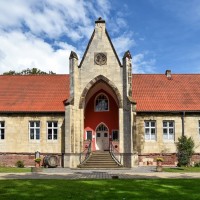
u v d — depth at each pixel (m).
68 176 26.19
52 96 41.38
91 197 16.28
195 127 38.75
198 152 38.41
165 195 16.77
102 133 41.22
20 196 16.55
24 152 38.97
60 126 38.88
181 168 33.66
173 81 44.19
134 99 40.56
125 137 36.88
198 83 43.47
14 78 45.00
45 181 21.94
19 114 39.53
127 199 15.83
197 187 19.14
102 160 35.88
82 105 37.91
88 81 38.31
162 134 38.78
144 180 22.30
